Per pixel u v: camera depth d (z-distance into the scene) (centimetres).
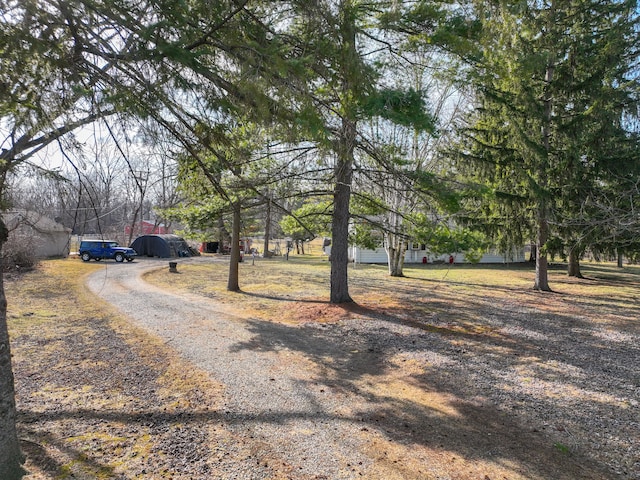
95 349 631
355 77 382
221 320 861
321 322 848
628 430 392
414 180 768
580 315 982
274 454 335
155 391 467
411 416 417
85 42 254
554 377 541
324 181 809
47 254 2197
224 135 352
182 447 341
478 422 406
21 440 339
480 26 548
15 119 264
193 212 1038
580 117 1164
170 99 281
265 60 298
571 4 1148
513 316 959
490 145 1305
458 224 1370
